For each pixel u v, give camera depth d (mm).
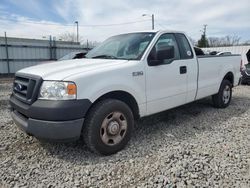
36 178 2842
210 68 5352
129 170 2990
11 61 18734
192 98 4895
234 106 6414
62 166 3125
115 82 3383
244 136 4102
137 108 3812
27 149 3625
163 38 4250
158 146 3695
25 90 3346
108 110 3322
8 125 4711
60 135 2975
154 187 2611
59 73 3178
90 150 3439
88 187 2660
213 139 3963
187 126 4691
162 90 4117
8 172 2969
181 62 4473
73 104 2992
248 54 14734
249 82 11008
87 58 4289
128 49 4141
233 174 2830
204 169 2910
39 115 2990
